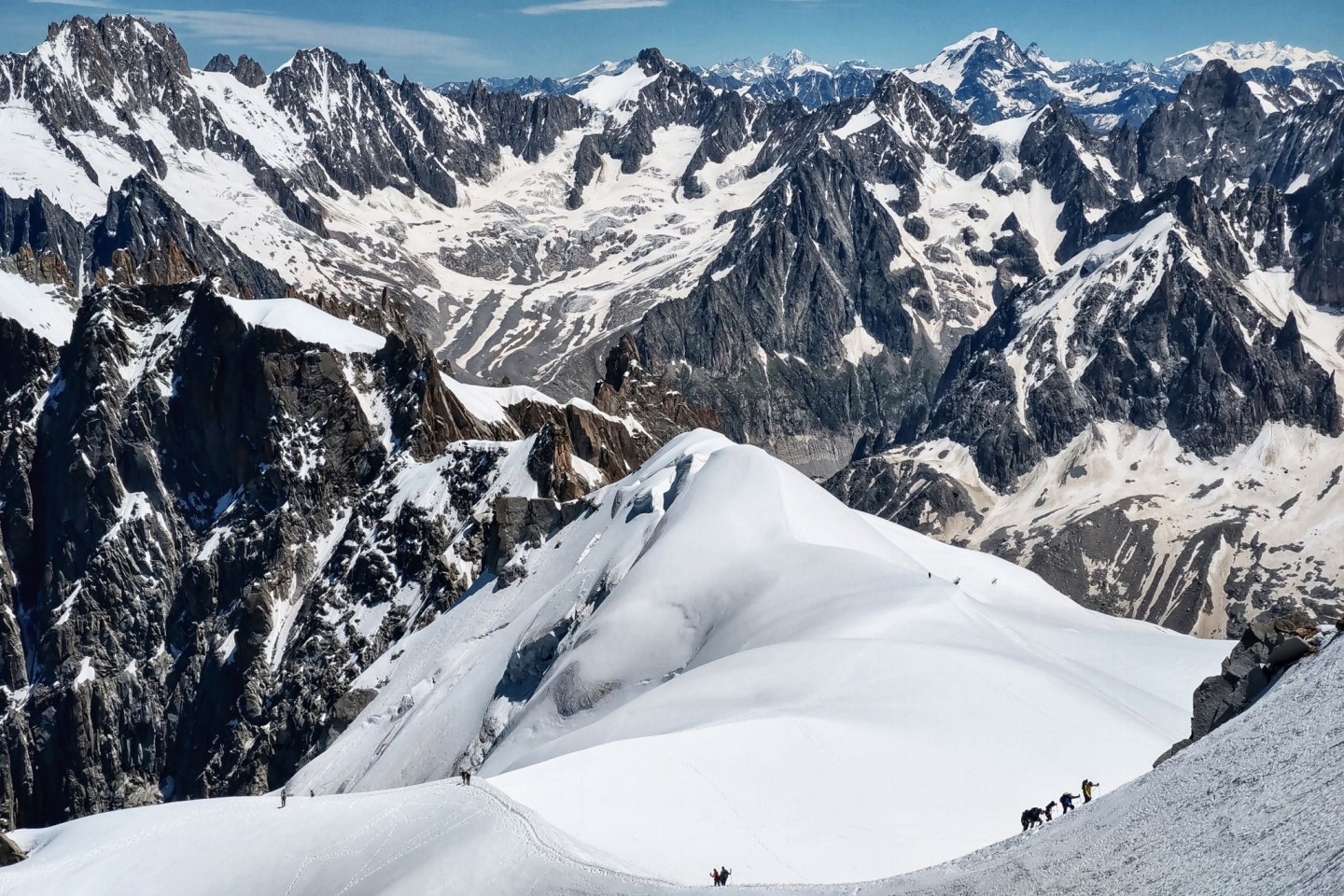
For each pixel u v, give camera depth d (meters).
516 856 79.75
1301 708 53.81
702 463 184.25
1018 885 53.75
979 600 174.88
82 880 93.19
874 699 104.75
